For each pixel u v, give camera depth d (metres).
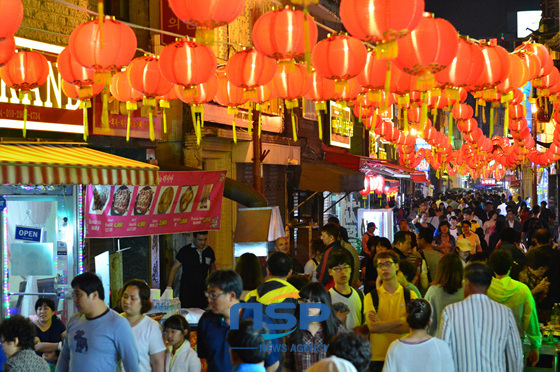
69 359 5.80
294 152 19.27
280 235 12.08
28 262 9.88
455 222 20.39
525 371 7.80
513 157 25.09
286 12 6.56
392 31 5.43
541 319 9.70
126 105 8.40
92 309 5.61
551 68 9.30
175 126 13.20
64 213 10.08
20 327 5.75
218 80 8.66
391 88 7.70
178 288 11.52
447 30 6.03
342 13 5.56
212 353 5.41
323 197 23.48
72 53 6.57
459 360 5.96
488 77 7.61
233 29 16.05
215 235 15.15
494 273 7.87
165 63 6.97
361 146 28.83
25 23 9.79
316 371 4.24
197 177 10.73
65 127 10.29
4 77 7.94
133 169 9.06
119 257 11.61
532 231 17.88
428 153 31.48
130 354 5.61
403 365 5.46
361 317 7.54
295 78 8.37
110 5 12.57
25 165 7.82
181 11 5.80
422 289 10.16
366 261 11.62
